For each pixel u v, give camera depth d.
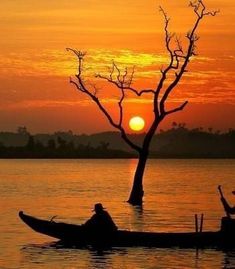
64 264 42.25
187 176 191.38
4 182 144.88
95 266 41.69
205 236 47.38
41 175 187.00
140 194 84.50
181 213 74.44
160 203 88.81
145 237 47.53
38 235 53.78
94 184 138.50
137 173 83.88
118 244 47.53
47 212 74.94
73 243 48.59
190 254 45.19
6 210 77.31
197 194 109.00
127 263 42.53
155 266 41.75
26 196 101.69
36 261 43.12
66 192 111.62
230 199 99.12
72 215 71.75
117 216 70.50
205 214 73.75
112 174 199.12
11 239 51.69
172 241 47.25
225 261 43.19
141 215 71.81
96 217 48.19
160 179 169.38
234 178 177.62
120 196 101.50
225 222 47.31
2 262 42.84
